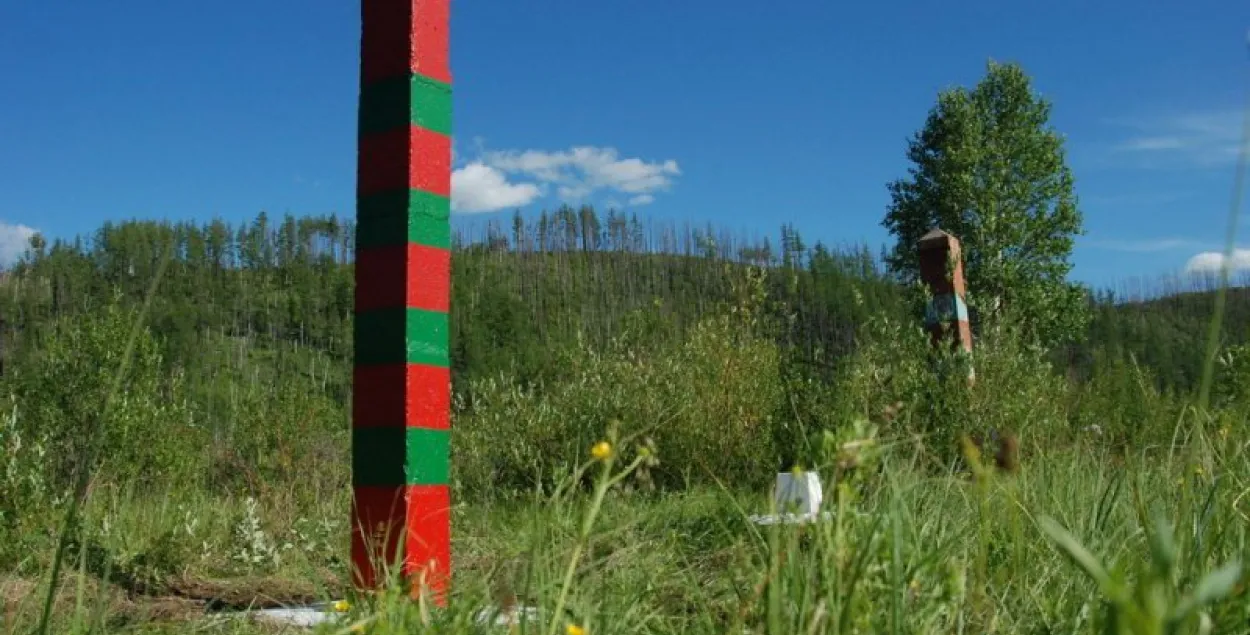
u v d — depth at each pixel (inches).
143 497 303.0
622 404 371.2
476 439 370.9
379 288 154.6
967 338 340.8
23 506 209.2
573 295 3855.8
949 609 82.0
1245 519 104.1
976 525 116.5
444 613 95.5
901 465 121.6
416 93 156.7
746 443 338.3
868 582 72.6
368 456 151.6
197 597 169.0
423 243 154.6
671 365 382.0
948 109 1071.0
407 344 150.1
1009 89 1062.4
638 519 108.0
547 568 90.7
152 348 412.5
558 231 4699.8
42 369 372.2
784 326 388.8
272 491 331.3
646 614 99.3
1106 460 169.5
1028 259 1037.2
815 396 337.7
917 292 349.7
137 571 181.2
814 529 74.8
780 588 75.2
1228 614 68.7
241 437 389.7
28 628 119.2
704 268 4197.8
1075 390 301.9
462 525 231.8
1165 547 42.5
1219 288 65.0
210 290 3307.1
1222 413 135.0
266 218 3961.6
